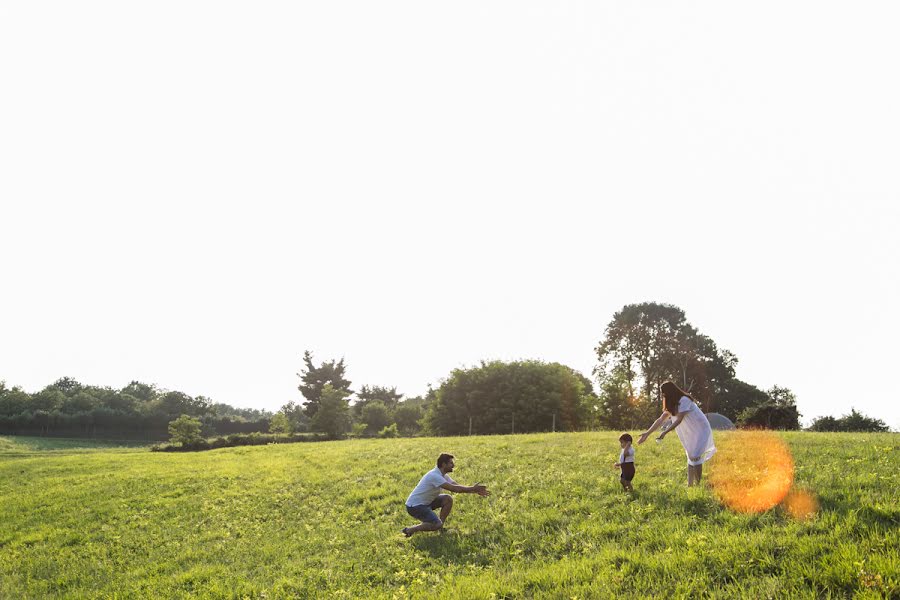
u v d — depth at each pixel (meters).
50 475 26.61
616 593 6.09
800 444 14.88
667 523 8.11
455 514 11.38
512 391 62.91
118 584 10.72
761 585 5.57
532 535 8.96
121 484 21.78
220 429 122.88
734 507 8.26
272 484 19.00
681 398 10.45
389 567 8.85
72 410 123.25
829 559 5.75
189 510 16.62
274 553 11.02
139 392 174.50
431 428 66.81
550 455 17.33
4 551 14.55
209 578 9.98
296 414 136.75
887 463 10.45
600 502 10.20
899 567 5.22
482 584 7.02
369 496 14.74
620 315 74.88
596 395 66.62
